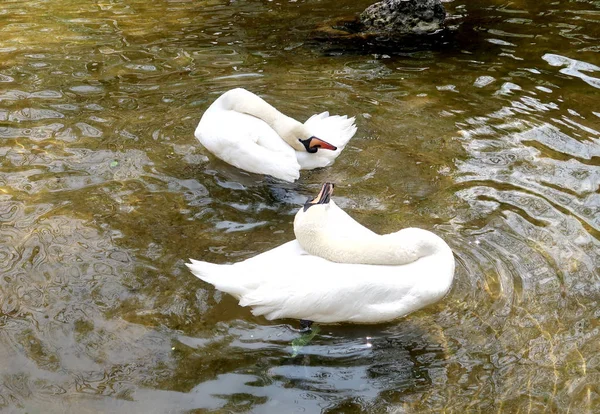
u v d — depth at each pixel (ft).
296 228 20.06
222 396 17.20
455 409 16.85
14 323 19.29
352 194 25.30
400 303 19.15
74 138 28.53
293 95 32.48
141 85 33.19
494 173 26.43
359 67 35.50
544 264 21.63
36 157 27.14
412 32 39.88
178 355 18.40
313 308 19.06
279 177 25.08
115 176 26.16
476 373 17.89
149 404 16.96
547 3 43.60
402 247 19.70
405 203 24.76
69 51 36.78
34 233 22.89
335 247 19.84
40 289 20.56
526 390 17.34
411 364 18.26
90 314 19.67
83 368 17.94
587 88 32.78
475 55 36.70
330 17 42.19
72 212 24.06
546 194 25.07
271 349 18.75
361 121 30.17
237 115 27.02
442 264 19.54
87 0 45.01
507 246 22.41
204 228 23.47
